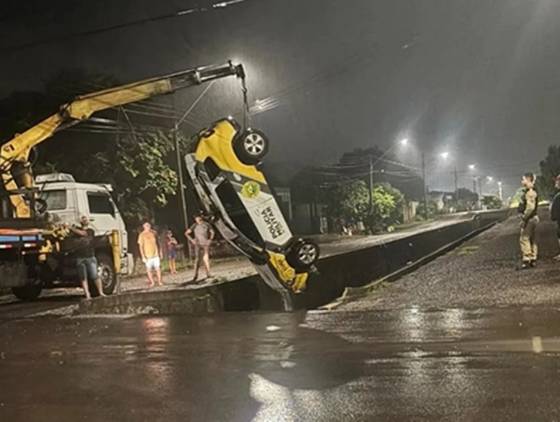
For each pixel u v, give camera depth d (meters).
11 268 14.96
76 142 29.75
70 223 16.88
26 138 16.86
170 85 17.22
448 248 27.75
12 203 16.22
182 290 14.16
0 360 8.23
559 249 18.48
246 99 15.47
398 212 79.12
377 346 7.68
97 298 12.59
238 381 6.66
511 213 69.56
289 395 6.11
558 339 7.43
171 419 5.67
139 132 31.86
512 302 10.36
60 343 9.11
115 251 17.44
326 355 7.43
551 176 64.44
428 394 5.87
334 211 66.81
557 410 5.30
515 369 6.43
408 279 16.52
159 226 36.69
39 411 6.09
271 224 11.70
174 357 7.85
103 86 30.56
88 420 5.78
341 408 5.67
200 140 11.61
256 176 11.66
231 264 30.50
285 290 12.02
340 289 19.70
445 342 7.62
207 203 11.73
